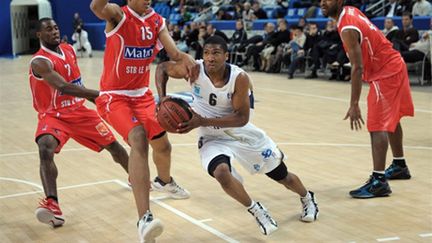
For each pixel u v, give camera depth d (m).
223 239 4.10
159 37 4.44
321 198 4.98
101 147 5.00
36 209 4.66
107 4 4.15
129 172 4.03
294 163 6.16
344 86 12.29
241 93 3.95
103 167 6.26
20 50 24.38
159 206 4.88
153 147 4.77
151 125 4.50
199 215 4.64
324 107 9.74
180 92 11.96
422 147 6.71
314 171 5.84
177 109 3.79
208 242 4.05
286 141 7.24
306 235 4.12
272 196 5.09
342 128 7.96
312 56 13.69
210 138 4.17
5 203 5.10
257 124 8.39
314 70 13.76
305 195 4.43
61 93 4.71
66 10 25.38
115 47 4.31
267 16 18.05
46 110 4.78
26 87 13.77
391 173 5.48
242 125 3.97
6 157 6.87
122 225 4.46
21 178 5.93
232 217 4.57
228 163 3.93
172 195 5.06
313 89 11.96
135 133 4.15
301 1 17.75
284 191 5.22
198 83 4.04
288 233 4.17
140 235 3.77
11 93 12.70
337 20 4.94
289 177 4.32
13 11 23.73
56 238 4.21
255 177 5.68
